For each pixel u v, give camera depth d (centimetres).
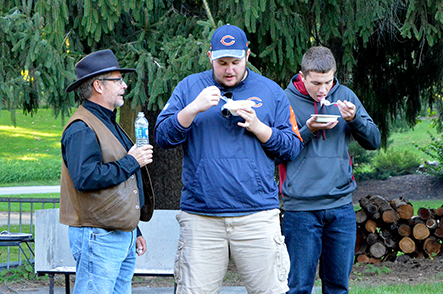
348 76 1159
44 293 795
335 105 480
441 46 1086
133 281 893
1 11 808
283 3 818
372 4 854
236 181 386
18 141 5003
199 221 400
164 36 885
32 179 3688
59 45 764
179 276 406
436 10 848
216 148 390
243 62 396
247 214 392
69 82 800
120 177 390
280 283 398
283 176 478
